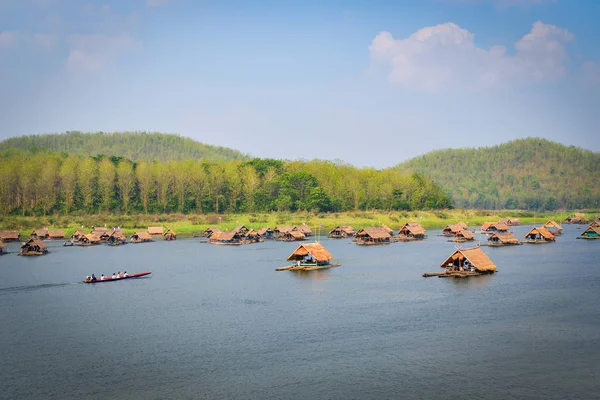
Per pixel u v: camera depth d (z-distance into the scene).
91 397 50.28
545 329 69.50
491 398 49.75
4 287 99.81
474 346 63.19
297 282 102.69
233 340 65.88
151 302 86.38
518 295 89.00
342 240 190.38
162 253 152.38
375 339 65.88
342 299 87.06
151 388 52.19
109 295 92.12
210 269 120.56
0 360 59.56
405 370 56.12
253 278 107.94
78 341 66.00
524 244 171.38
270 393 50.91
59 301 87.69
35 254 149.12
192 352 61.75
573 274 109.12
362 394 50.59
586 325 71.12
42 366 57.81
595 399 49.47
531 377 54.25
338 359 59.28
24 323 74.06
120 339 66.62
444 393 50.75
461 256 111.88
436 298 87.12
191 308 82.00
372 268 120.06
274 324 72.62
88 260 137.50
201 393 51.03
